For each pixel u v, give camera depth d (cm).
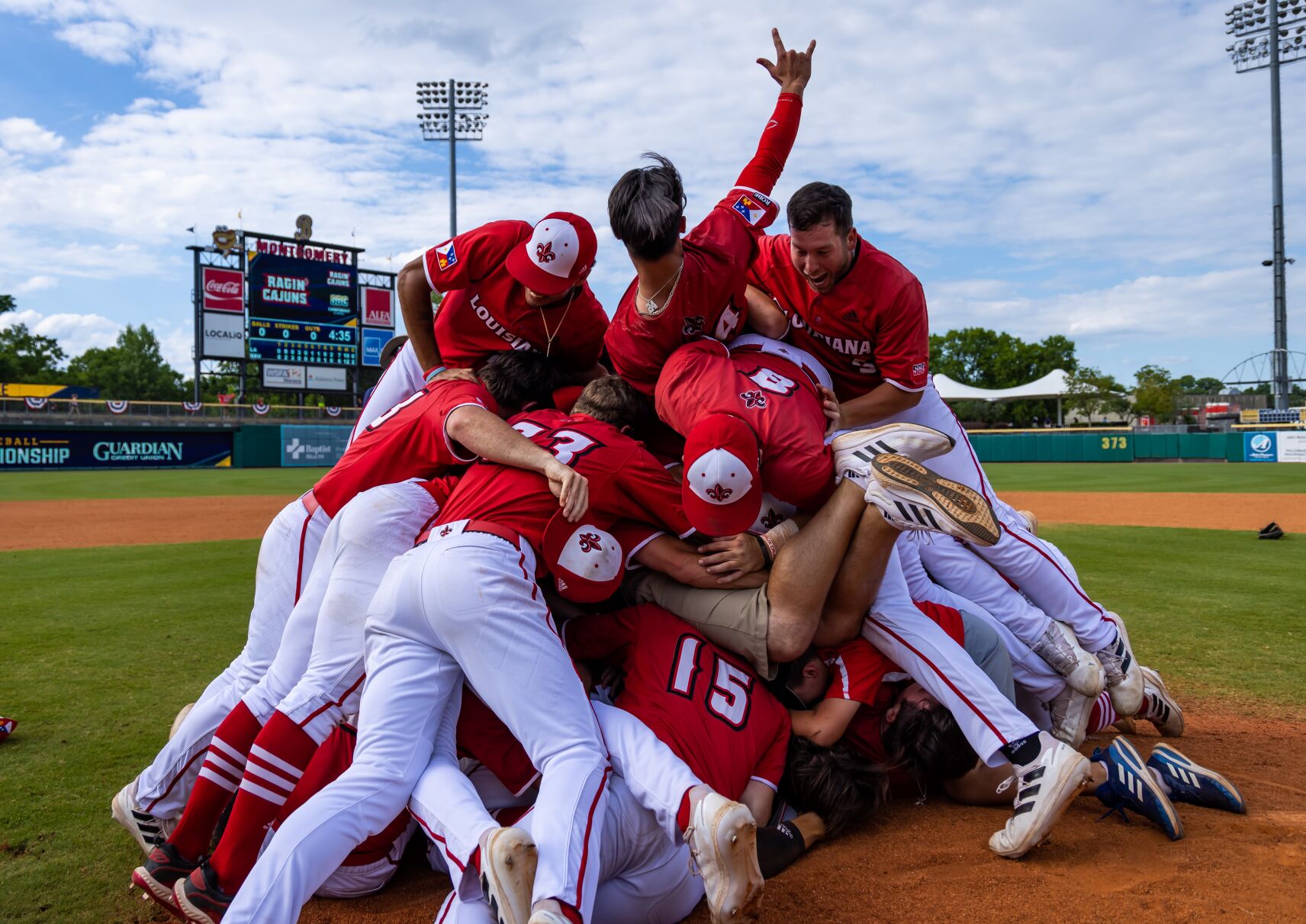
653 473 279
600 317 371
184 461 3219
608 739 245
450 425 285
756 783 269
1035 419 5903
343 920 253
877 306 344
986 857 273
